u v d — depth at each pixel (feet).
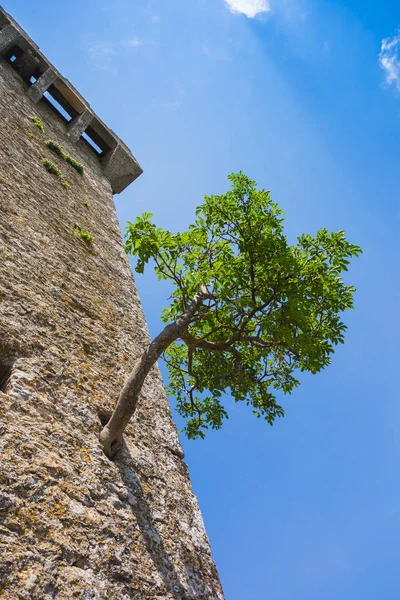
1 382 18.29
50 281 25.64
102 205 48.85
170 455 23.03
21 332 19.80
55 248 29.58
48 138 50.78
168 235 24.45
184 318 22.41
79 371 21.33
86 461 17.22
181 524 19.47
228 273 26.08
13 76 57.21
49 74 59.88
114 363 24.76
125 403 19.27
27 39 60.64
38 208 32.12
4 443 14.62
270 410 33.22
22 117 48.06
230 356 31.73
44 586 12.12
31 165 38.34
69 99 65.26
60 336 22.22
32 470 14.67
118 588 14.08
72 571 13.19
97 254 35.45
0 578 11.35
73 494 15.39
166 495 20.07
